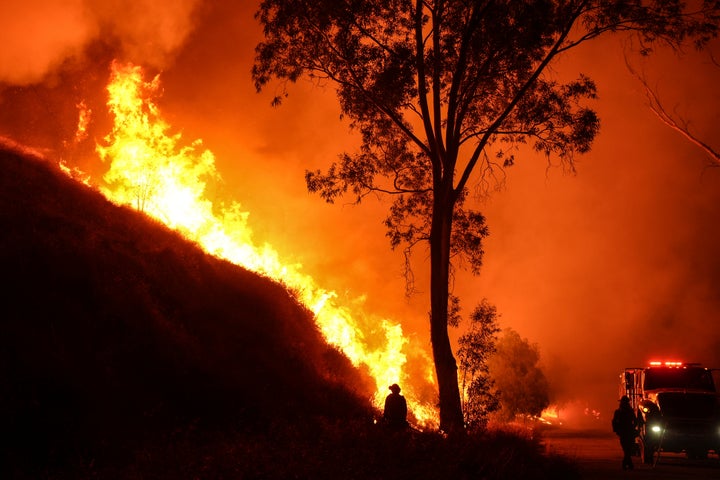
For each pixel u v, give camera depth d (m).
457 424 18.02
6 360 12.20
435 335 19.16
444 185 19.97
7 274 14.61
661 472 17.66
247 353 19.08
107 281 16.73
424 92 20.50
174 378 15.19
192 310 19.06
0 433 10.72
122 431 12.51
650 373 24.72
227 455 11.47
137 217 22.75
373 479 11.34
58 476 10.20
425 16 21.38
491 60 21.02
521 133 22.08
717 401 21.61
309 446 13.20
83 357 13.84
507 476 13.27
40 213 18.38
